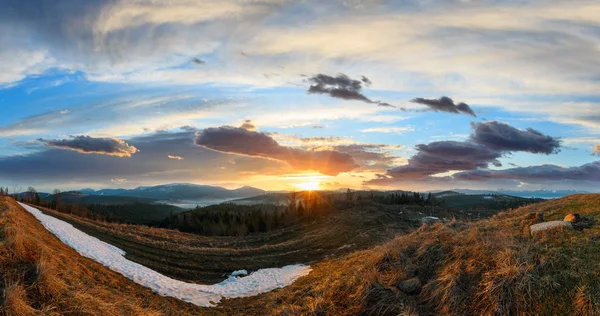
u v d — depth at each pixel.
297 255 33.47
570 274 7.89
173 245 32.50
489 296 8.14
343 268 16.52
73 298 9.27
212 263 27.45
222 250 34.12
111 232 31.66
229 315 14.70
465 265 9.62
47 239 17.19
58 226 25.36
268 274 24.98
